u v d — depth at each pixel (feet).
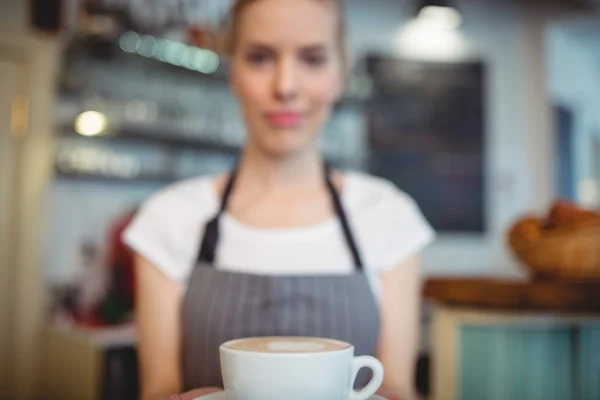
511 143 14.75
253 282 3.27
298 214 3.63
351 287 3.30
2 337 10.09
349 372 1.97
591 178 17.98
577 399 5.08
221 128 11.45
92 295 10.36
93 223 10.80
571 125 16.38
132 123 10.43
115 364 8.80
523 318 5.04
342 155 13.06
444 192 14.20
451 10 12.55
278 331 3.22
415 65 14.16
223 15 12.03
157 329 3.41
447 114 14.28
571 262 4.95
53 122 10.33
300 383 1.83
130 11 10.77
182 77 11.09
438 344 5.35
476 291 5.00
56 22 10.34
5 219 10.16
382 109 13.91
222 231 3.56
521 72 14.89
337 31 3.52
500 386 5.06
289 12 3.26
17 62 10.17
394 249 3.58
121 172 10.75
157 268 3.47
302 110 3.40
